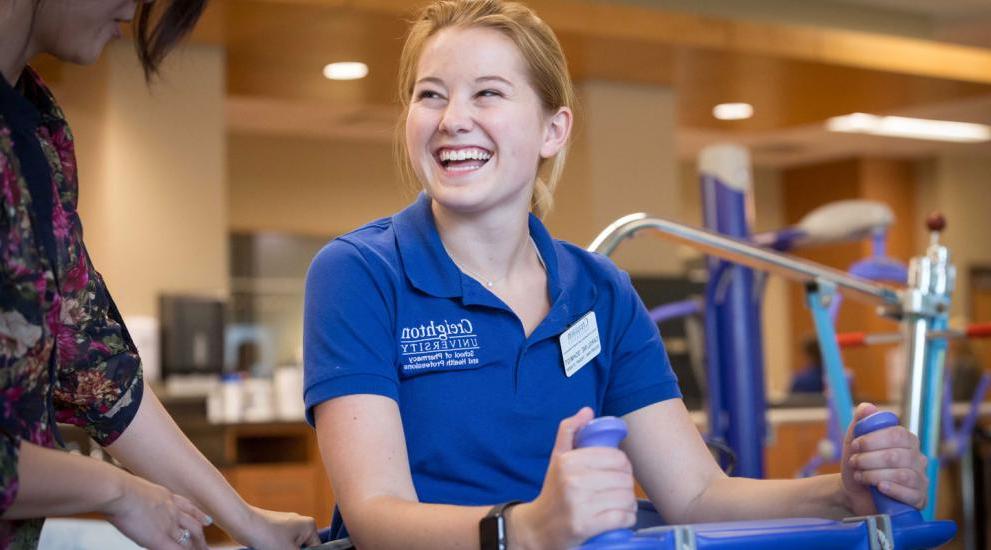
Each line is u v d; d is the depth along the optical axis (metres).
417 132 1.64
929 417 2.44
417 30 1.76
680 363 6.78
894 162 12.31
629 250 7.18
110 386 1.62
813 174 12.43
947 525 1.49
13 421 1.31
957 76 7.62
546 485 1.23
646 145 7.42
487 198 1.61
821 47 7.02
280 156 10.05
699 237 2.54
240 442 5.87
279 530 1.71
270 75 6.88
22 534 1.41
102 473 1.35
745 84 7.60
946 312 2.49
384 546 1.39
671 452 1.77
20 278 1.30
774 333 12.51
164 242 5.98
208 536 4.86
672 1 6.84
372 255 1.62
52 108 1.43
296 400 5.82
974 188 12.48
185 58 6.07
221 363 5.73
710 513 1.72
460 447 1.59
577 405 1.66
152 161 5.98
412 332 1.59
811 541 1.32
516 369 1.62
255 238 9.73
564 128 1.72
